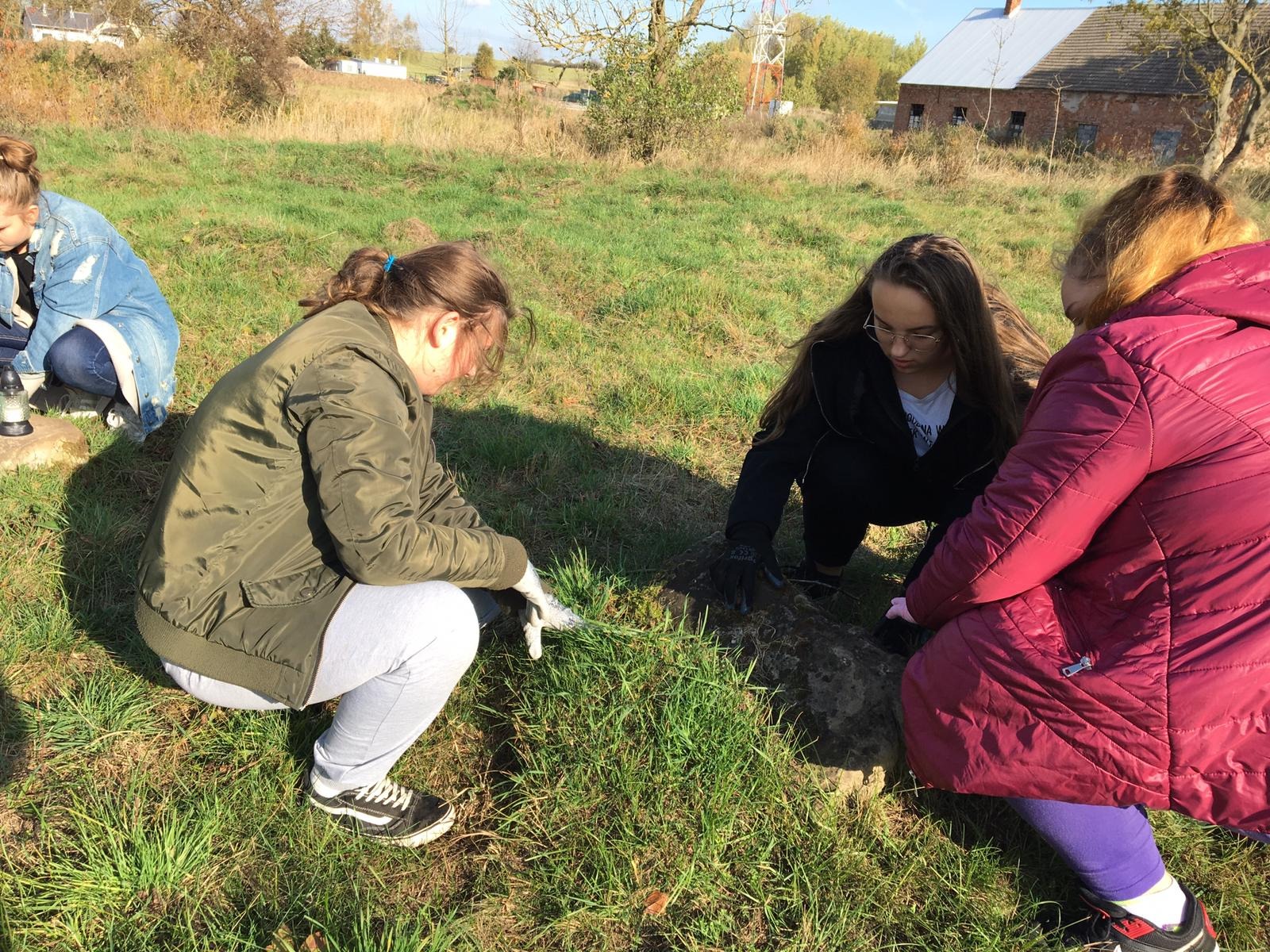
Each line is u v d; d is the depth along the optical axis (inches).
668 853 83.4
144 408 144.6
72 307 140.7
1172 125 1208.2
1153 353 66.6
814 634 100.0
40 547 116.6
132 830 80.0
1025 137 1327.5
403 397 73.7
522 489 150.0
